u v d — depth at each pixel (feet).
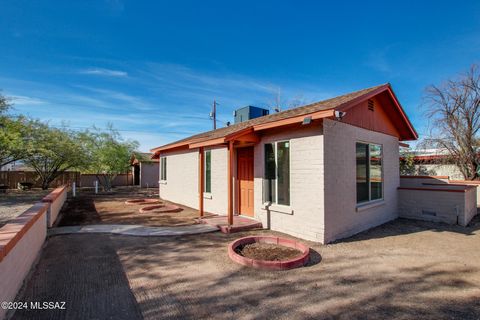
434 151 51.39
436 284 12.38
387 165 27.68
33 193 55.16
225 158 29.73
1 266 8.93
